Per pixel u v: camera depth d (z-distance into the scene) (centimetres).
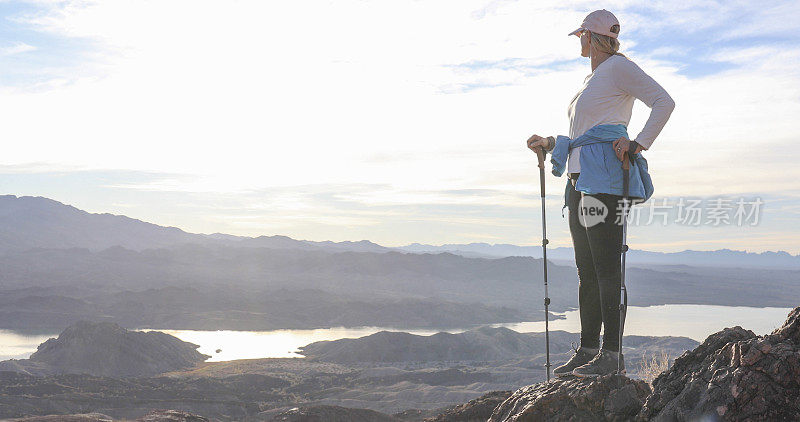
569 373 436
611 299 421
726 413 327
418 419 1761
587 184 425
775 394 323
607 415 374
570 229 464
